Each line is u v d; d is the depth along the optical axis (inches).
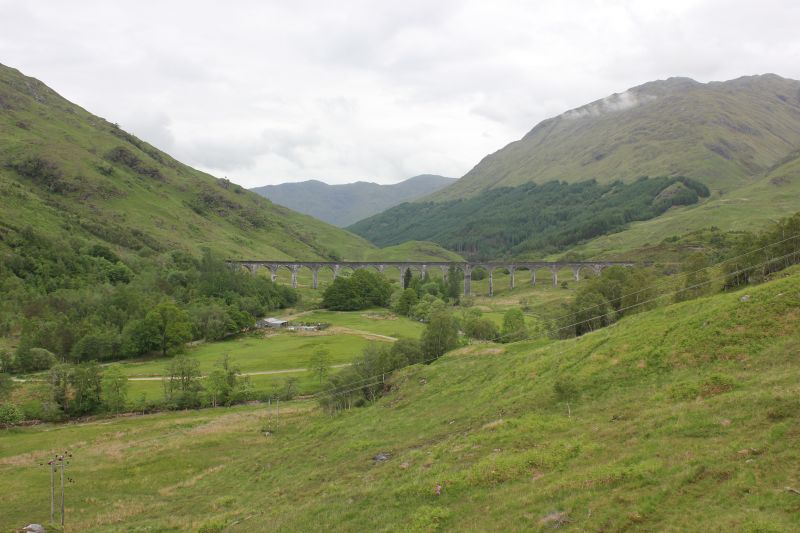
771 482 933.2
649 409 1517.0
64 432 3184.1
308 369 4205.2
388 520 1284.4
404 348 3683.6
